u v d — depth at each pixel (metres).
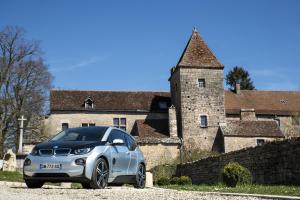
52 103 47.06
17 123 44.25
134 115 47.88
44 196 6.86
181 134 44.44
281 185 16.05
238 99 50.75
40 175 9.27
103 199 6.55
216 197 7.44
